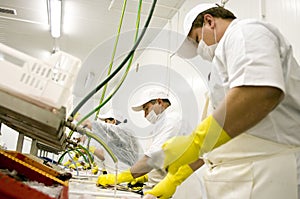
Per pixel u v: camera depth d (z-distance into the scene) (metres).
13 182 0.56
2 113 0.99
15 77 0.68
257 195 1.17
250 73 0.92
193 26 1.34
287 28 1.95
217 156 1.26
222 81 1.13
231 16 1.32
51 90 0.68
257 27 1.05
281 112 1.14
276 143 1.15
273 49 0.99
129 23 4.77
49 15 4.81
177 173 1.42
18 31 5.65
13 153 1.25
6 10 4.91
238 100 0.91
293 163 1.23
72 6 4.59
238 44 1.01
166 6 4.10
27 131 1.45
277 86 0.90
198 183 1.54
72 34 5.60
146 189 1.94
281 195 1.17
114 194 1.46
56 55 0.70
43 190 0.92
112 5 4.20
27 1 4.62
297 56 1.84
